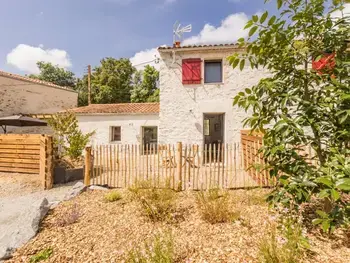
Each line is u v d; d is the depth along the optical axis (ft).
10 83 45.98
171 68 31.73
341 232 9.32
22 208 15.72
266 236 9.48
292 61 8.86
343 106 7.23
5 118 30.04
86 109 45.68
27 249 9.78
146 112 41.04
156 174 22.44
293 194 8.14
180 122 31.42
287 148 8.85
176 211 13.35
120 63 87.15
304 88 8.98
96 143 41.83
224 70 30.68
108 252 9.36
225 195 13.34
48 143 21.12
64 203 15.83
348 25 8.00
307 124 7.74
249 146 20.89
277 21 7.79
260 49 8.71
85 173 20.26
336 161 6.63
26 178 23.73
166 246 8.77
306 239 8.55
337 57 8.18
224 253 8.64
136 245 9.77
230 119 30.40
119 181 21.34
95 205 15.23
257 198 14.03
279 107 8.82
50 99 54.24
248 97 8.58
